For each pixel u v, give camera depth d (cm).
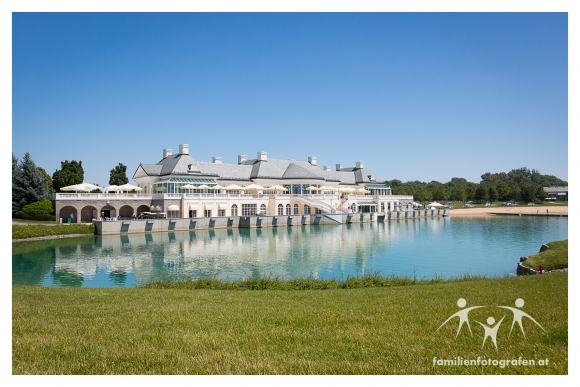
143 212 7731
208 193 8388
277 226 8362
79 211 6838
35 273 3609
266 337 1174
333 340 1144
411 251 4962
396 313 1439
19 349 1083
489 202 17850
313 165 12025
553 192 19025
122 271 3697
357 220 9750
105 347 1097
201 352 1062
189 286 2408
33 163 7638
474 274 3556
